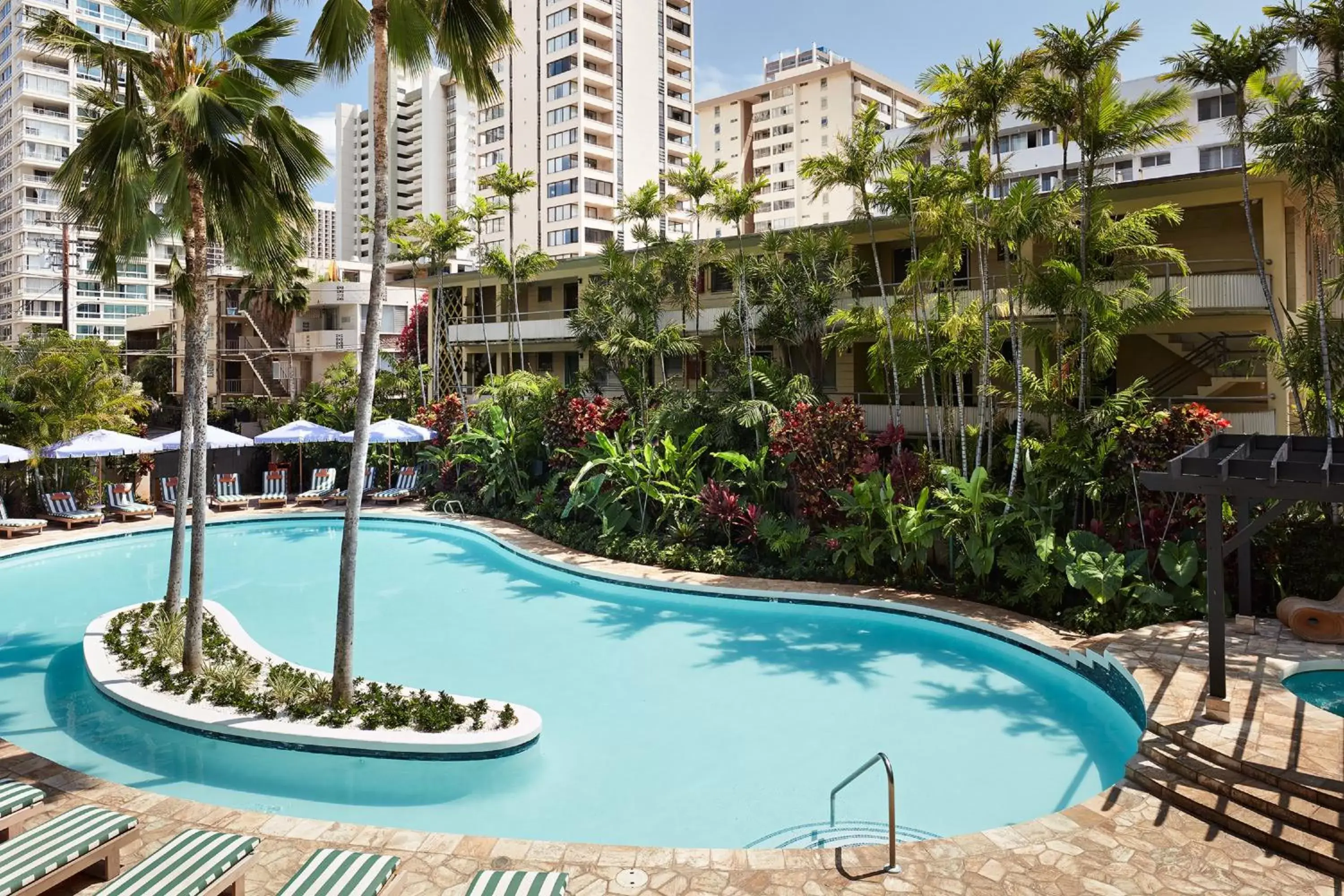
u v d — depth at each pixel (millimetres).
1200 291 17984
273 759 9570
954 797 8586
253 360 46906
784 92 82688
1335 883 6492
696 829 8008
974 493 15070
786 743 9984
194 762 9453
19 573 19547
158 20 10430
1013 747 9828
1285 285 18297
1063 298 15242
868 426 22688
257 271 13156
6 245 89875
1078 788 8766
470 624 15305
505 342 34031
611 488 22094
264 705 10320
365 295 46781
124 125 10352
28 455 22781
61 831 6133
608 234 66125
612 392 31438
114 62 10961
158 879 5477
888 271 24922
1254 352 20703
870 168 17562
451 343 35688
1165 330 20891
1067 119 15609
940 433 19188
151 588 18062
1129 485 14945
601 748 9875
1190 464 9117
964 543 15398
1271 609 13656
